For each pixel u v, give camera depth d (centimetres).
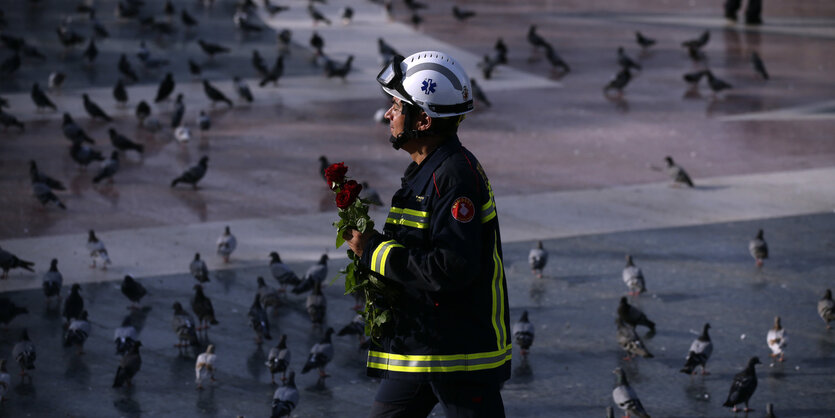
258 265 2206
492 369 509
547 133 3381
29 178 2877
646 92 3997
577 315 1928
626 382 1505
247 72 4350
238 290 2066
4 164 3020
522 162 3028
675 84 4134
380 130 3441
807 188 2738
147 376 1678
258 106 3797
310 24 5403
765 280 2088
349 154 3127
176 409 1552
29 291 2055
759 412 1527
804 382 1634
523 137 3331
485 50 4750
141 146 3078
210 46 4478
